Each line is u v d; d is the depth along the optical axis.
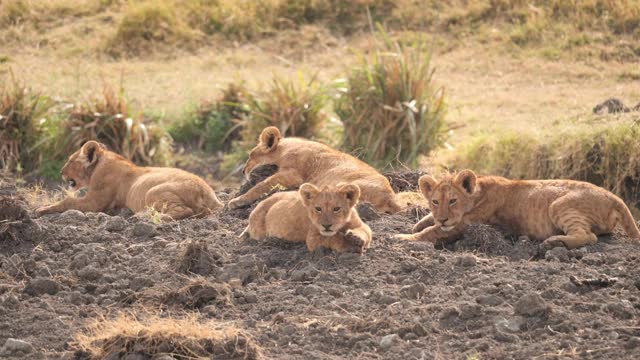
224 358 8.52
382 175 14.04
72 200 14.49
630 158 19.42
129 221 12.76
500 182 12.02
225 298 9.71
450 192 11.65
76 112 22.70
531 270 10.30
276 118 22.92
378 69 22.62
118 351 8.63
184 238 11.85
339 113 22.75
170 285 10.17
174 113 25.33
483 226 11.59
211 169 23.42
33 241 11.63
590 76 27.94
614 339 8.59
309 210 10.70
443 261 10.60
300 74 23.58
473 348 8.54
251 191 13.64
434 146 22.47
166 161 22.98
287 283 10.21
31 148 22.08
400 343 8.75
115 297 9.98
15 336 9.16
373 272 10.38
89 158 14.61
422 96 22.47
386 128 22.17
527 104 25.78
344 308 9.52
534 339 8.73
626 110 21.94
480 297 9.45
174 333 8.69
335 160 13.90
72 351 8.79
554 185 11.83
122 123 22.64
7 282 10.53
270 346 8.80
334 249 10.83
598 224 11.45
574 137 20.12
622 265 10.43
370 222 12.50
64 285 10.31
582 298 9.47
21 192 16.56
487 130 23.17
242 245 11.43
